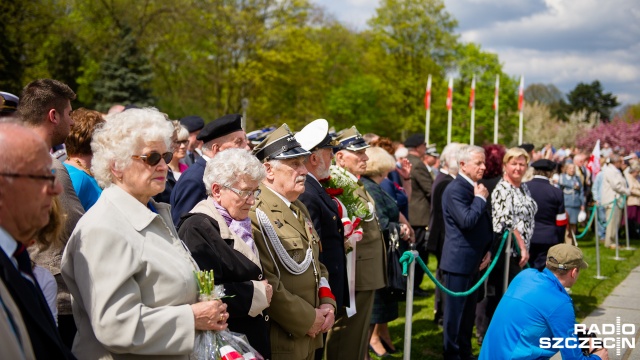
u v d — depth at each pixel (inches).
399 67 1667.1
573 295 320.2
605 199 506.9
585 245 497.0
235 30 1165.7
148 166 97.7
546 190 267.1
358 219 180.4
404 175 314.2
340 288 164.1
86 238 91.6
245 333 120.0
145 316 91.9
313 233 149.1
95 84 1032.2
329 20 1430.9
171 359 95.5
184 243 114.4
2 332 70.1
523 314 156.8
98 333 89.6
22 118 120.3
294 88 1358.3
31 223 77.6
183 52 1158.3
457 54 1769.2
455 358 216.5
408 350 181.3
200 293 101.2
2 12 829.8
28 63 884.6
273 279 131.6
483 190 214.4
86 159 133.6
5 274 71.7
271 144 145.1
